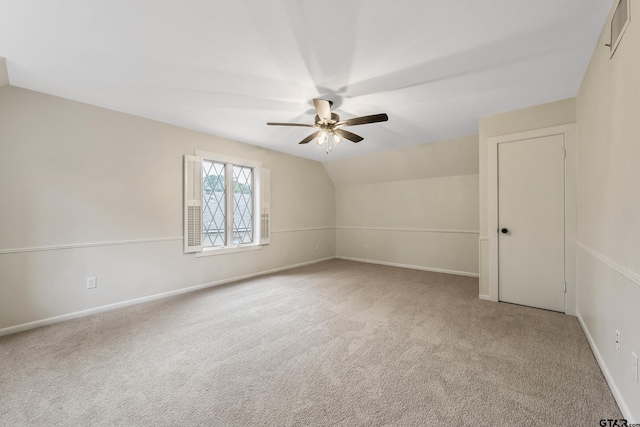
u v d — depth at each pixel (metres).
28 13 1.55
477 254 4.57
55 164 2.70
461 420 1.39
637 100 1.29
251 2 1.48
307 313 2.91
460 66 2.14
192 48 1.90
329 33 1.74
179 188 3.63
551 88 2.53
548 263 2.89
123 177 3.14
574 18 1.64
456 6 1.52
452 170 4.71
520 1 1.50
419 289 3.80
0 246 2.42
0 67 2.13
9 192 2.47
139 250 3.26
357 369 1.87
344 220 6.29
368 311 2.96
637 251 1.29
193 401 1.56
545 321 2.62
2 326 2.43
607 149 1.73
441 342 2.24
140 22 1.64
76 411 1.47
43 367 1.89
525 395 1.58
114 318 2.79
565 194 2.77
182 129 3.66
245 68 2.16
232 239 4.31
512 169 3.07
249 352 2.10
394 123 3.50
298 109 2.99
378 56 2.00
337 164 5.82
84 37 1.79
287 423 1.39
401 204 5.41
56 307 2.70
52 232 2.68
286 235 5.18
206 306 3.13
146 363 1.95
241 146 4.39
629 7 1.35
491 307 3.03
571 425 1.36
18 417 1.43
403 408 1.49
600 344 1.88
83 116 2.86
